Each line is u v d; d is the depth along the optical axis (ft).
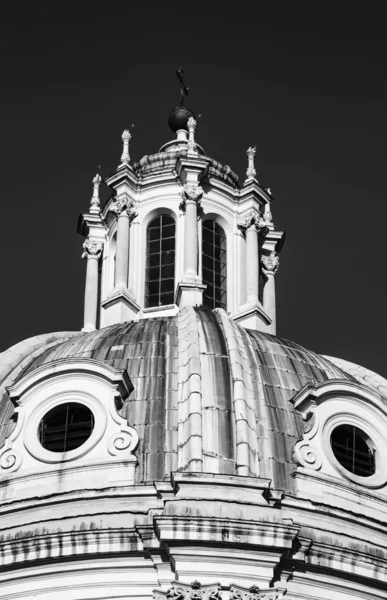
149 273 195.42
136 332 172.35
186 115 214.28
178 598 141.59
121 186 199.00
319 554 148.36
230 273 197.16
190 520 143.74
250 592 142.41
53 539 147.64
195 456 151.74
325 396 163.12
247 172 204.64
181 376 160.97
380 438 164.66
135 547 146.20
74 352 171.22
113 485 152.46
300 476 155.84
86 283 202.08
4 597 148.15
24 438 159.53
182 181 198.39
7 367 180.34
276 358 169.99
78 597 145.89
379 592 151.23
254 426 157.07
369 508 158.10
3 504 153.48
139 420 158.61
